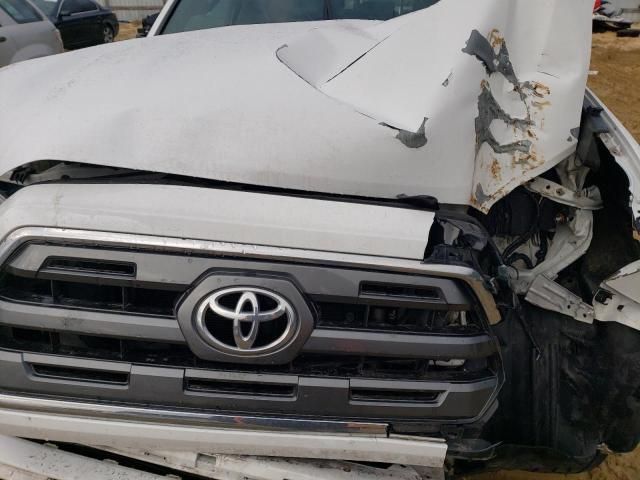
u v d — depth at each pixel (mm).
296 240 1627
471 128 1810
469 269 1639
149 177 1788
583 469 2115
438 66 1880
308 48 2246
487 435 2141
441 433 1737
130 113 1826
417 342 1656
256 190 1744
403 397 1710
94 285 1683
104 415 1681
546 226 2145
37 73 2264
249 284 1601
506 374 2180
